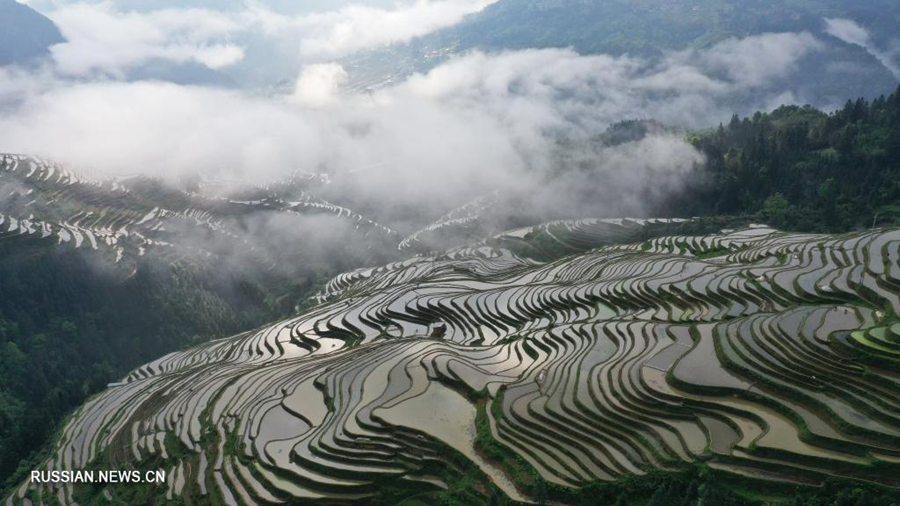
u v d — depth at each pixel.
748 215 121.31
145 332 124.81
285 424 66.00
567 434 54.56
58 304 119.62
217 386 80.69
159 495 61.06
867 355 54.09
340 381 71.69
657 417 54.06
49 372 106.88
